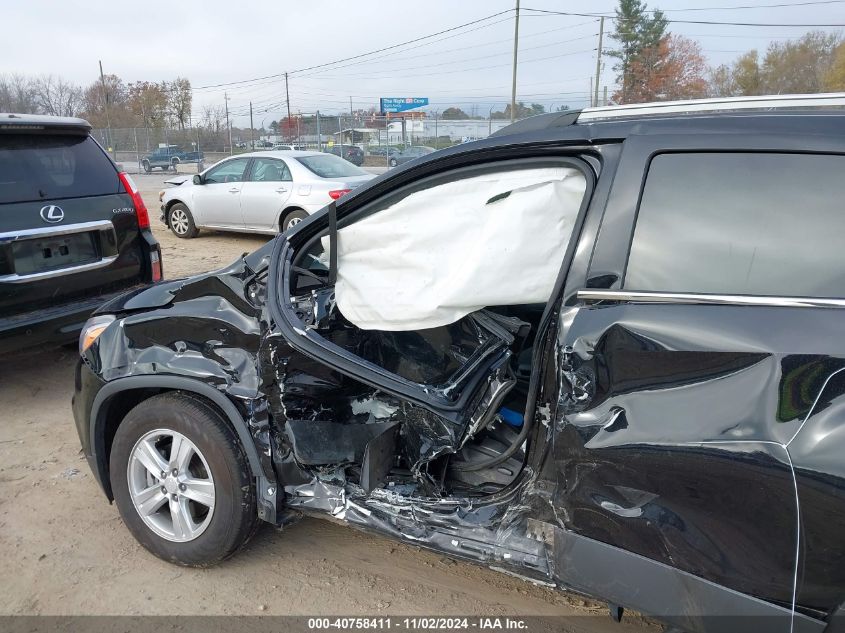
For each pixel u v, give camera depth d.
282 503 2.59
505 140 2.18
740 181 1.87
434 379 2.48
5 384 4.88
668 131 1.97
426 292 2.28
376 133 33.16
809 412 1.62
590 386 1.92
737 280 1.81
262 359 2.49
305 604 2.61
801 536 1.63
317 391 2.80
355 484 2.52
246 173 10.59
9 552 2.91
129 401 2.95
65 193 4.53
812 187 1.79
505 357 2.40
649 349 1.84
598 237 2.00
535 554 2.10
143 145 39.62
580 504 1.96
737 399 1.71
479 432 2.66
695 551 1.78
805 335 1.67
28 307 4.29
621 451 1.85
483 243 2.19
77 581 2.73
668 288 1.88
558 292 2.07
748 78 46.84
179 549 2.74
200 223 11.16
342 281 2.46
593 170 2.07
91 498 3.37
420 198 2.28
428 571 2.83
